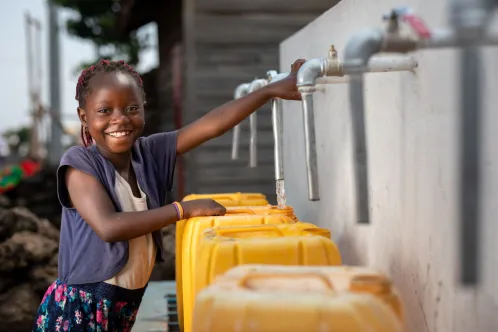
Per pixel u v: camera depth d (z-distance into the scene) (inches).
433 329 70.7
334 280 51.6
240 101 91.4
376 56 73.4
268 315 44.3
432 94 68.6
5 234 202.1
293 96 87.9
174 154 92.5
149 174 88.3
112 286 81.1
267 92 89.4
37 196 385.7
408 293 77.7
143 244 84.6
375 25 83.7
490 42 43.3
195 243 77.9
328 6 290.7
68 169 81.3
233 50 293.4
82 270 80.8
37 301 195.0
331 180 108.2
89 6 827.4
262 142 287.9
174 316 128.0
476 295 60.6
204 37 291.7
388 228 83.7
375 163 88.0
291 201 141.0
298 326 43.7
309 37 122.1
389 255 83.4
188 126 93.4
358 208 47.7
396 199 80.7
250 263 62.8
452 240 64.5
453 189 63.9
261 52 293.9
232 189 287.9
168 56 406.3
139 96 84.4
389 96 82.0
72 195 80.4
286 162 145.1
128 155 86.9
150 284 161.2
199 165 287.4
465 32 37.3
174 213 80.7
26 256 195.6
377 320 43.6
